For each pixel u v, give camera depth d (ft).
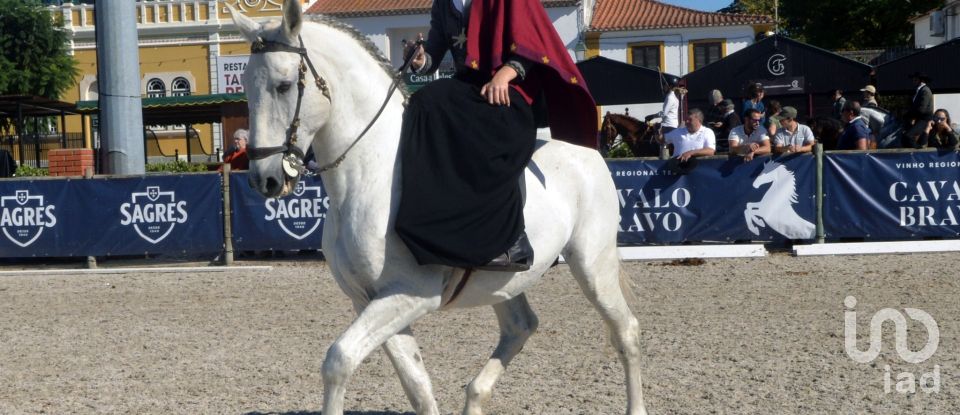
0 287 38.37
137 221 43.19
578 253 16.71
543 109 16.43
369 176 14.11
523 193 15.40
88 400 20.27
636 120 66.80
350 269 14.11
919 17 159.63
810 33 174.29
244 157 46.96
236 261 43.88
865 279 35.19
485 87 15.02
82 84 155.84
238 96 79.20
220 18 152.56
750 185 42.04
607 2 152.97
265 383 21.65
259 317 30.32
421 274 14.05
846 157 41.88
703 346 24.50
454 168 14.34
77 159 52.06
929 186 41.73
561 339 25.73
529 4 15.42
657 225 42.32
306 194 42.80
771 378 21.01
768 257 41.45
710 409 18.65
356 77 14.35
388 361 23.53
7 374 22.85
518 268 14.96
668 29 142.61
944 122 45.21
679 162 42.04
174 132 149.18
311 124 13.79
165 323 29.53
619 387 20.56
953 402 18.84
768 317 28.40
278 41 13.61
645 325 27.58
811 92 65.87
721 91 66.69
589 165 16.84
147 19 154.20
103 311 32.07
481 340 25.73
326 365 13.24
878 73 65.21
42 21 140.56
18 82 137.49
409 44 16.69
